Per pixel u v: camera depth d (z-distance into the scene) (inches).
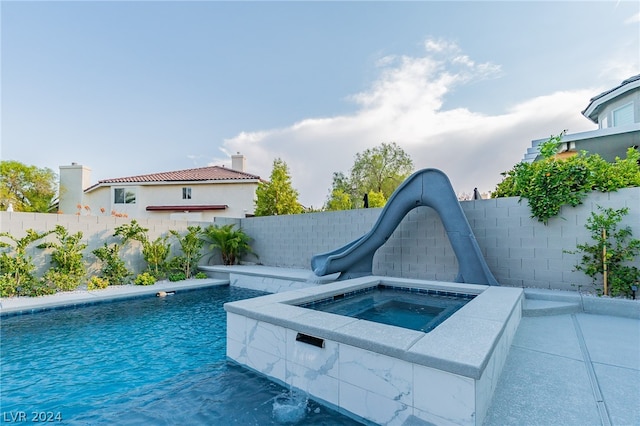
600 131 345.1
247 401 127.2
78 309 285.4
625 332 174.6
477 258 262.1
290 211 753.0
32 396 135.9
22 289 303.7
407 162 1071.0
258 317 150.9
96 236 375.2
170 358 176.4
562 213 251.4
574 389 113.4
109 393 137.3
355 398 113.3
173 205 819.4
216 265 509.4
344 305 222.8
